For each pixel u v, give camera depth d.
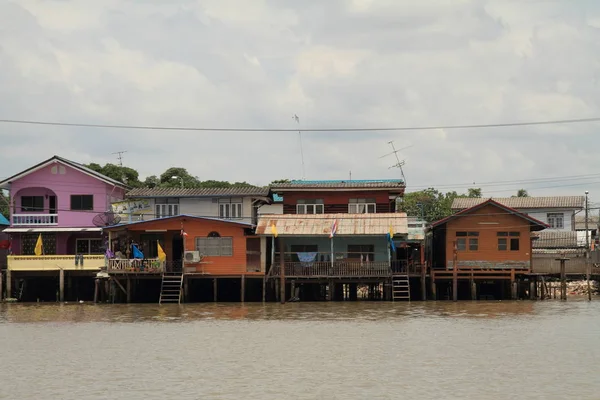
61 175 67.19
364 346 36.81
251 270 59.78
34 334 42.09
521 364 32.12
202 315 50.50
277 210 72.56
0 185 67.31
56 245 67.56
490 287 64.69
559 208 86.38
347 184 65.88
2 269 63.28
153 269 58.31
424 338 39.00
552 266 65.06
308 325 44.53
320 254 61.31
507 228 61.75
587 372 30.56
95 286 60.22
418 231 60.53
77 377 30.55
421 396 27.05
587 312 50.41
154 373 31.12
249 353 35.34
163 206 66.56
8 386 29.14
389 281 58.41
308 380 29.55
